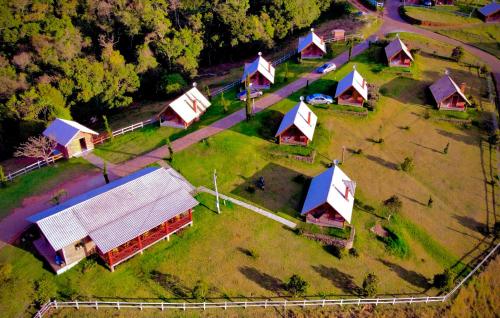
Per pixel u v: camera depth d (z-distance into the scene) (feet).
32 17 306.14
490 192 230.27
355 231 194.90
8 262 170.09
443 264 190.90
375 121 266.98
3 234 183.01
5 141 263.08
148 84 328.90
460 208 219.82
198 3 360.07
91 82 285.64
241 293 166.50
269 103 273.13
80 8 338.54
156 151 232.94
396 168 236.63
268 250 182.70
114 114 306.14
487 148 259.39
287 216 198.29
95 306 157.28
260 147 236.22
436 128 270.67
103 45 314.96
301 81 300.61
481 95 303.48
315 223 194.29
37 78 284.82
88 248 171.94
